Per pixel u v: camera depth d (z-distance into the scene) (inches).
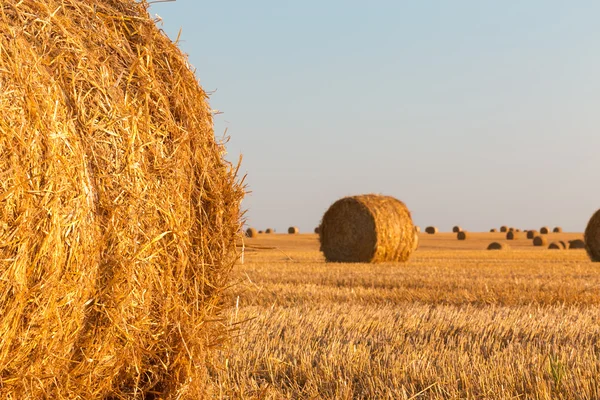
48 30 178.1
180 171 204.8
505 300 462.3
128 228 188.5
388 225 921.5
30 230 163.6
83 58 183.5
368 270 718.5
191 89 217.0
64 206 171.2
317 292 491.5
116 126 188.2
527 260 1011.3
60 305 172.2
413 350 291.6
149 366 208.2
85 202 177.0
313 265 816.9
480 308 425.7
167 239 201.9
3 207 158.2
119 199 187.2
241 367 263.1
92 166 181.6
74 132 175.6
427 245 2209.6
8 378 165.6
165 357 209.3
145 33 205.8
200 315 215.5
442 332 338.3
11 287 161.2
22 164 161.8
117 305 186.1
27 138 163.3
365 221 916.0
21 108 163.2
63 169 170.4
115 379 201.5
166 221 200.2
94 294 182.7
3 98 159.9
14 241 160.1
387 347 292.2
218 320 219.1
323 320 359.6
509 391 229.6
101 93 186.4
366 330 337.7
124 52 199.3
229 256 225.8
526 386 235.1
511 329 341.7
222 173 223.9
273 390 235.5
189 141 210.8
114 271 185.5
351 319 362.9
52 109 170.1
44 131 167.0
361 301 452.8
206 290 219.3
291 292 490.6
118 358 192.4
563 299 468.4
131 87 196.9
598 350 296.4
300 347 295.6
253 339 311.0
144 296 195.0
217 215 219.5
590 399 222.4
